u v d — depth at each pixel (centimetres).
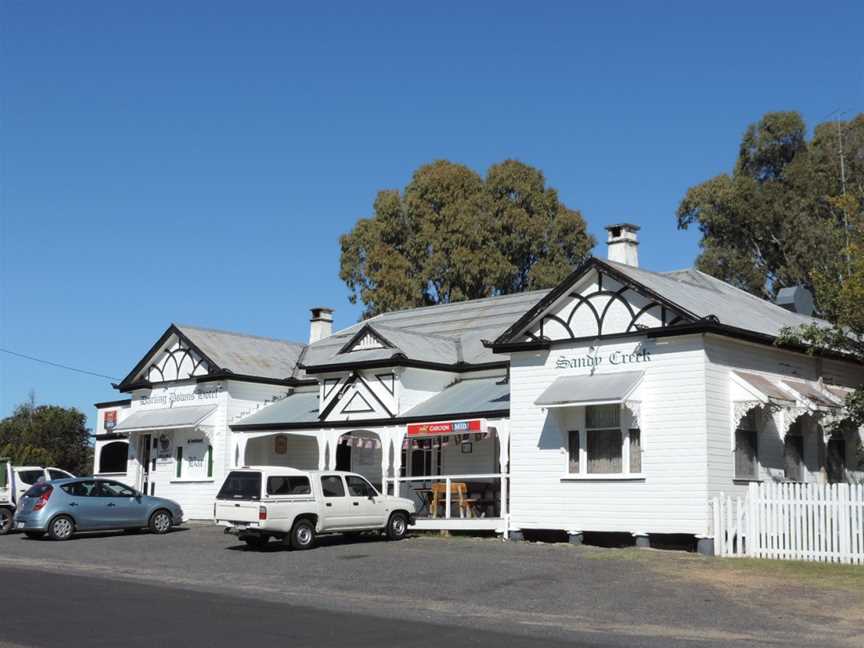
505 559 2028
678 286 2481
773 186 4794
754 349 2381
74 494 2712
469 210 5362
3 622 1252
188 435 3547
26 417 6381
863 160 4497
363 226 5641
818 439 2545
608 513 2319
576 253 5534
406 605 1480
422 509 2975
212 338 3616
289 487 2311
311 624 1258
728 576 1753
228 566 1994
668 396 2258
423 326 3503
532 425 2502
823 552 1959
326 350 3719
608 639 1184
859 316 2227
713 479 2181
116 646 1091
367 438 3017
